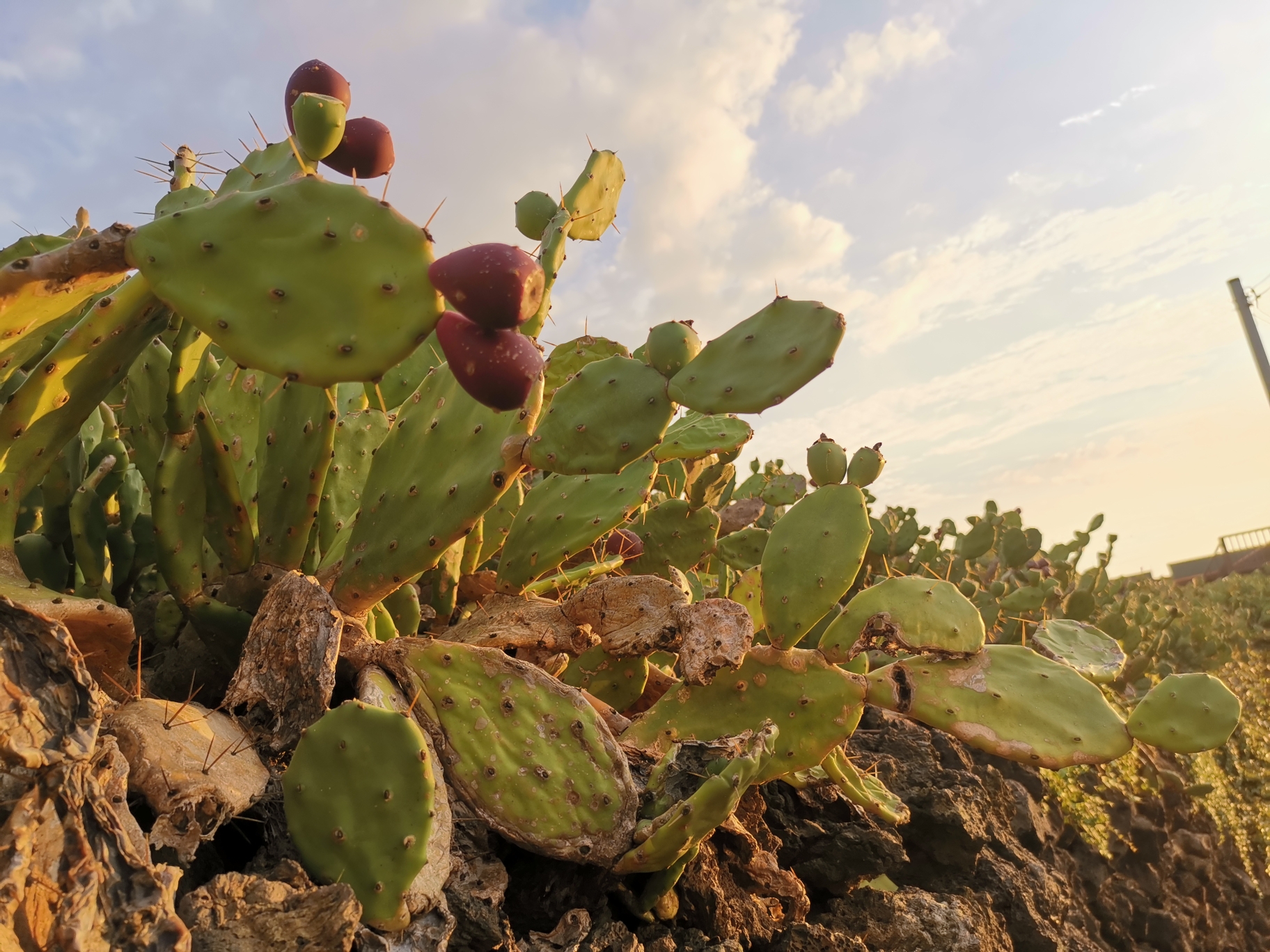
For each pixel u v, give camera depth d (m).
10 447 0.62
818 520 0.94
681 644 0.82
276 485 0.79
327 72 0.68
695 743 0.80
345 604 0.77
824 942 0.85
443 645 0.74
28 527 0.87
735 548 1.43
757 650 0.92
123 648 0.63
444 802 0.66
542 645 0.85
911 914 0.97
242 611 0.76
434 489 0.74
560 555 0.93
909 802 1.13
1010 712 0.98
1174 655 3.04
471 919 0.63
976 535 2.04
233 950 0.50
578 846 0.70
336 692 0.76
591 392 0.74
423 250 0.53
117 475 0.84
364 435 0.94
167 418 0.72
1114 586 3.54
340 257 0.53
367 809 0.58
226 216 0.54
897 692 0.96
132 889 0.47
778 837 0.99
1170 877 1.81
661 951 0.76
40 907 0.44
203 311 0.54
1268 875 2.39
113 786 0.50
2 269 0.52
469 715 0.72
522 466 0.72
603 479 0.96
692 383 0.73
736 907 0.85
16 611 0.50
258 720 0.67
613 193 1.07
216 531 0.77
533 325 0.90
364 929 0.56
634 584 0.85
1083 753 0.97
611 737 0.74
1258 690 3.37
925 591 0.99
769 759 0.82
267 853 0.60
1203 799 2.19
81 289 0.56
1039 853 1.41
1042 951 1.10
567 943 0.68
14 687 0.48
